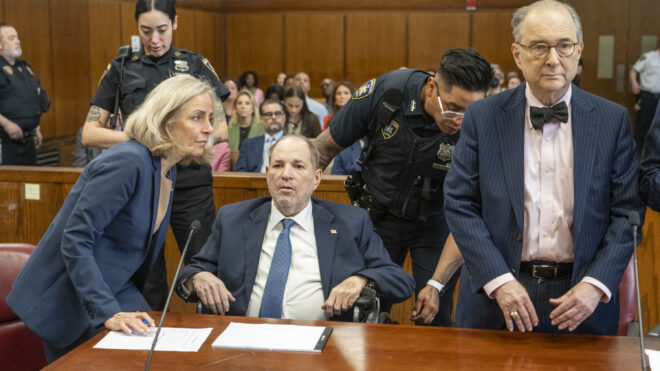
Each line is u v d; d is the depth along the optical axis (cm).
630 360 171
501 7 1116
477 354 175
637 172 193
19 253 237
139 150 207
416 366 168
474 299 210
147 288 337
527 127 197
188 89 209
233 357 175
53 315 206
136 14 309
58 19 846
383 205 270
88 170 206
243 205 250
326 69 1187
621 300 245
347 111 271
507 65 1127
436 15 1138
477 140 201
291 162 239
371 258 244
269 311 237
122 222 209
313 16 1176
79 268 197
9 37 546
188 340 186
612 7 987
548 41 180
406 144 257
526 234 197
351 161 444
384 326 197
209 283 228
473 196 202
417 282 279
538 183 196
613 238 188
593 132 191
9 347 231
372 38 1165
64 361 173
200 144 212
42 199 381
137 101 308
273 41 1195
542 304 199
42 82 823
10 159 551
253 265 239
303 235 245
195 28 1127
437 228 276
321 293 239
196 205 309
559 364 169
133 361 173
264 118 502
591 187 190
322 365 169
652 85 741
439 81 242
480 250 192
